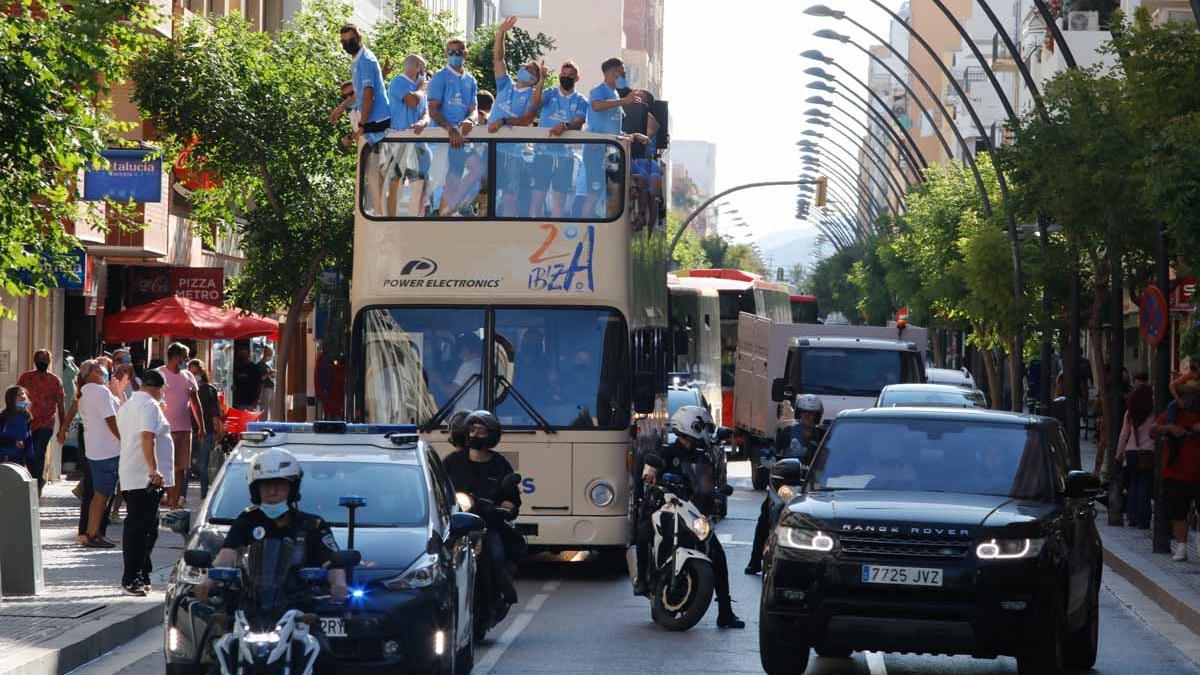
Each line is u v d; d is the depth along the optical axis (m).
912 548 16.80
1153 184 25.48
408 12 54.06
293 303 46.00
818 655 20.16
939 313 80.56
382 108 28.36
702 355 59.75
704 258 196.25
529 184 28.05
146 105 44.97
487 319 27.80
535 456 27.58
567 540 27.48
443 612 16.16
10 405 34.59
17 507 22.92
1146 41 31.16
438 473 18.44
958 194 75.69
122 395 34.97
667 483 22.08
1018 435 19.00
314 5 49.47
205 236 51.97
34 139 24.66
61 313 47.22
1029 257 58.38
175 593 15.51
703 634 21.75
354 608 15.59
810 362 48.44
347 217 45.00
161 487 23.31
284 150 45.38
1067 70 42.38
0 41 24.59
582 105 30.38
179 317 43.44
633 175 28.91
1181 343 26.62
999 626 16.61
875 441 19.02
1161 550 31.53
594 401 27.69
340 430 18.09
